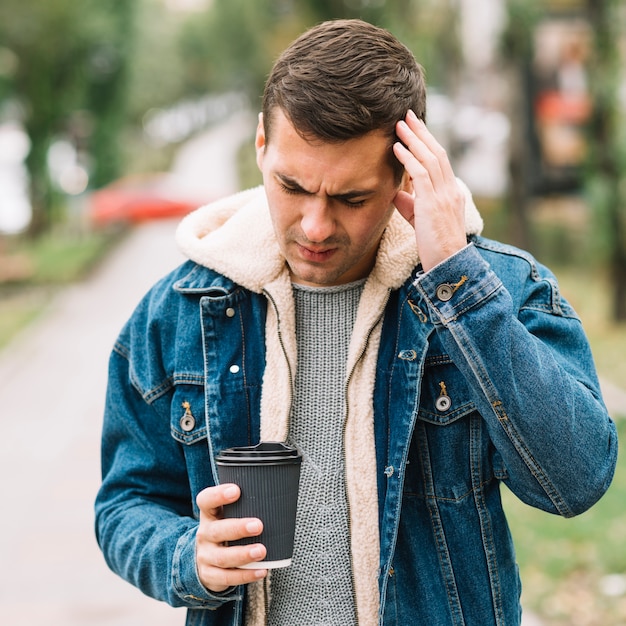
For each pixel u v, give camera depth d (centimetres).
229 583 158
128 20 2791
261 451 157
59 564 532
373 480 176
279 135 160
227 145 6238
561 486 162
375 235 167
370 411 178
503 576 177
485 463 175
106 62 2791
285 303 181
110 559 183
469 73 2400
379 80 157
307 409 180
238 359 182
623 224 1183
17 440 823
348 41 159
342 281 182
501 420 159
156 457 186
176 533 173
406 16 1627
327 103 153
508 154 1495
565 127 1838
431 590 174
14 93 2362
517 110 1475
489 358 159
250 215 185
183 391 182
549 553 480
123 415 189
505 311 161
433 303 162
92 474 716
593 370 178
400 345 177
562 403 159
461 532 174
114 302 1717
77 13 2206
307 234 161
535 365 159
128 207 2872
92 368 1146
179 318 186
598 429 164
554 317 177
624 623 402
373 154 159
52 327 1459
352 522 175
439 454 175
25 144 2391
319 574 176
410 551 176
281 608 177
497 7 1434
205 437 180
